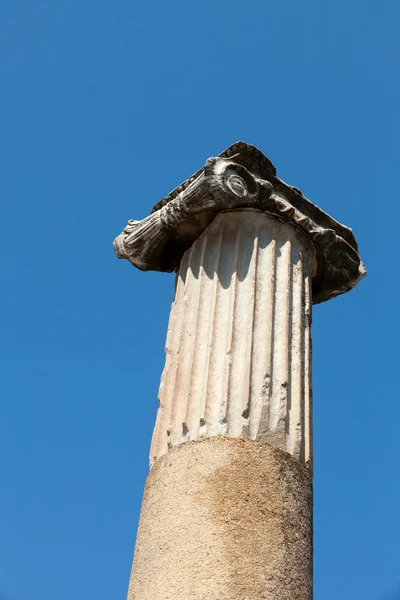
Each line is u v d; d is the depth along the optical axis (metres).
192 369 9.15
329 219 10.89
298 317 9.71
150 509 8.36
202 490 8.16
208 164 10.12
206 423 8.68
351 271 11.03
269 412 8.79
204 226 10.41
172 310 10.01
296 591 7.78
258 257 9.89
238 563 7.68
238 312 9.40
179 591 7.56
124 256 11.07
